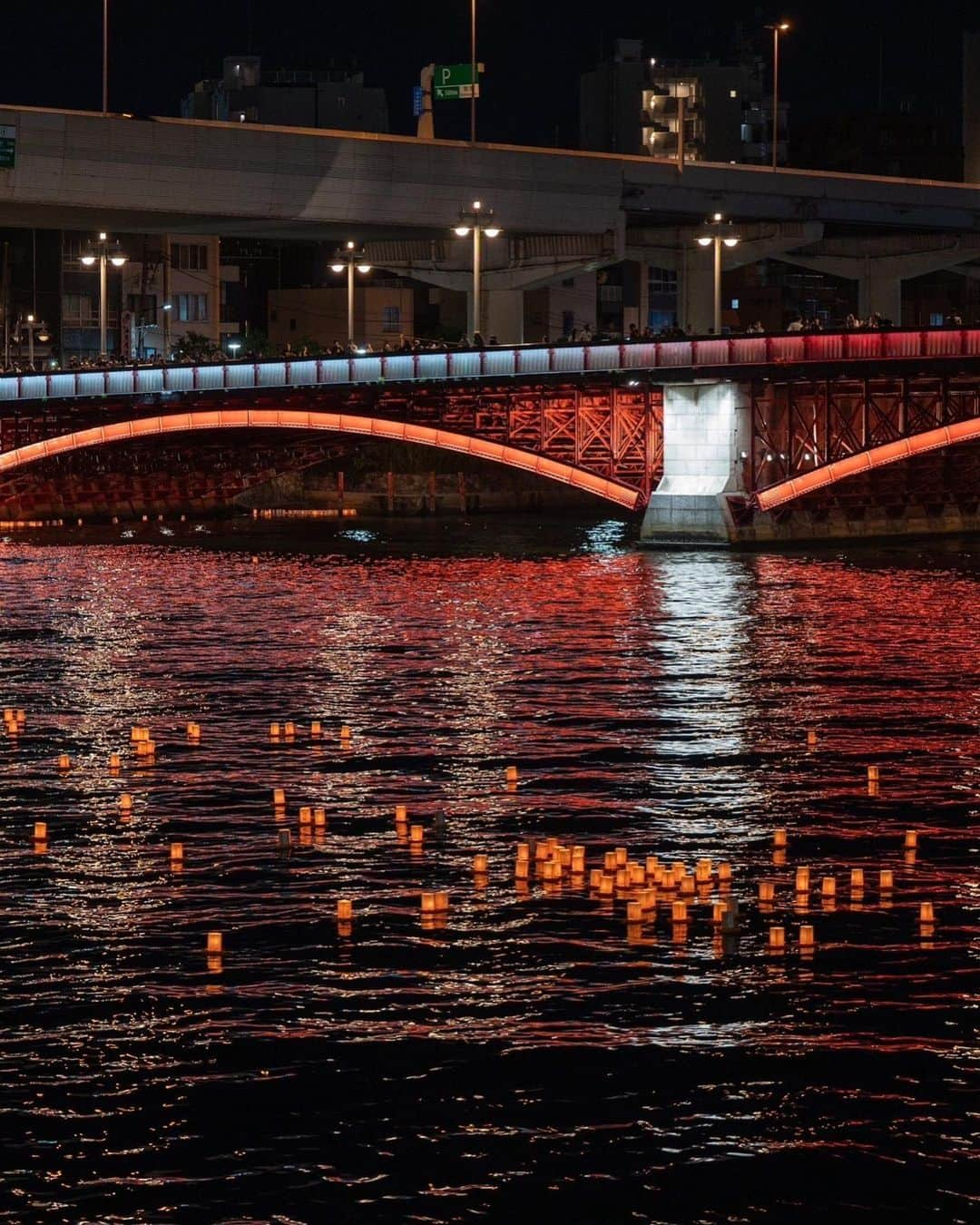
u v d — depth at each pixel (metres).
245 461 181.12
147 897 40.22
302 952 36.50
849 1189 27.38
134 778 53.47
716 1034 32.44
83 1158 28.20
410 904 39.72
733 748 58.22
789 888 41.12
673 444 135.12
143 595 106.69
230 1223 26.44
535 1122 29.25
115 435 152.88
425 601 103.00
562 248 189.62
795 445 135.12
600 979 34.97
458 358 132.75
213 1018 33.12
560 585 110.94
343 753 57.44
